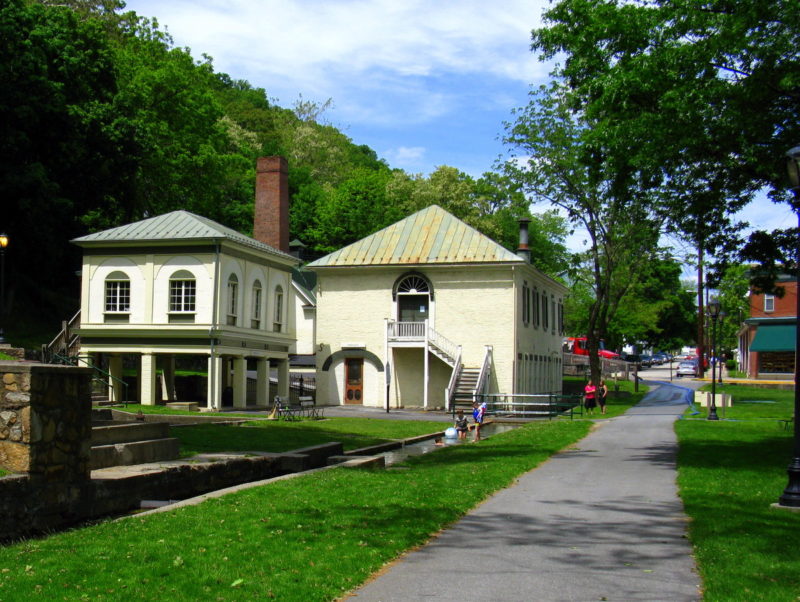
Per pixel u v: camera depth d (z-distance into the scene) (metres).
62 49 46.84
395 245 48.09
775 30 17.19
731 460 19.30
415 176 81.06
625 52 19.05
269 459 18.84
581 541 10.41
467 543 10.27
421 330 45.78
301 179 89.69
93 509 12.86
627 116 19.03
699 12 17.50
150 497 14.43
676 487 15.24
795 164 12.87
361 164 109.62
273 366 56.06
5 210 45.94
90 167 48.22
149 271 40.34
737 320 87.31
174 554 9.06
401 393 47.03
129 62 57.91
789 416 36.41
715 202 20.09
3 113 43.06
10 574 8.19
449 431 29.12
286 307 47.34
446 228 48.50
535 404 41.53
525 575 8.71
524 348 48.12
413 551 9.82
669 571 8.92
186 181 59.62
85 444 12.80
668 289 90.44
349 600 7.76
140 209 58.06
